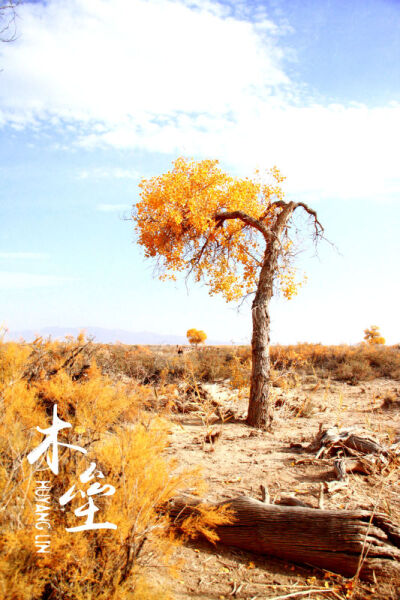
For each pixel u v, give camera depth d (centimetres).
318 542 371
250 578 355
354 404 1166
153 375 1270
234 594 330
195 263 992
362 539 362
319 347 2022
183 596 319
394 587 335
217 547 404
